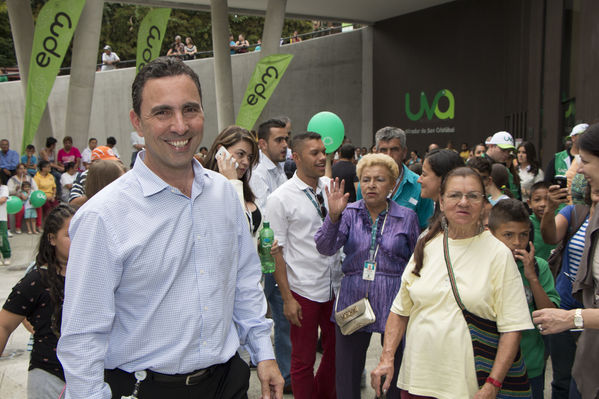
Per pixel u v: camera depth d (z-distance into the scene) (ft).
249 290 6.87
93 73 45.32
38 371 8.57
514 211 9.51
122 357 5.79
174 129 5.67
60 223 8.40
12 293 8.51
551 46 36.83
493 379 7.34
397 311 8.57
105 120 79.51
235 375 6.41
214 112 75.00
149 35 43.21
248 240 6.91
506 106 51.75
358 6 59.72
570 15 34.17
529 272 9.39
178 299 5.85
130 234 5.61
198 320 5.91
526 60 45.57
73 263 5.52
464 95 56.80
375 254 10.25
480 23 54.75
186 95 5.75
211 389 6.16
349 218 10.63
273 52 51.88
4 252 29.66
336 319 10.16
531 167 24.88
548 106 37.40
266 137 15.46
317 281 11.59
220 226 6.23
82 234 5.51
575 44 33.50
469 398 7.57
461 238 7.93
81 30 44.14
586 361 8.34
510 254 7.72
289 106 73.77
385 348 8.43
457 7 56.95
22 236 39.88
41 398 8.49
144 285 5.70
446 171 10.43
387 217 10.41
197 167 6.25
